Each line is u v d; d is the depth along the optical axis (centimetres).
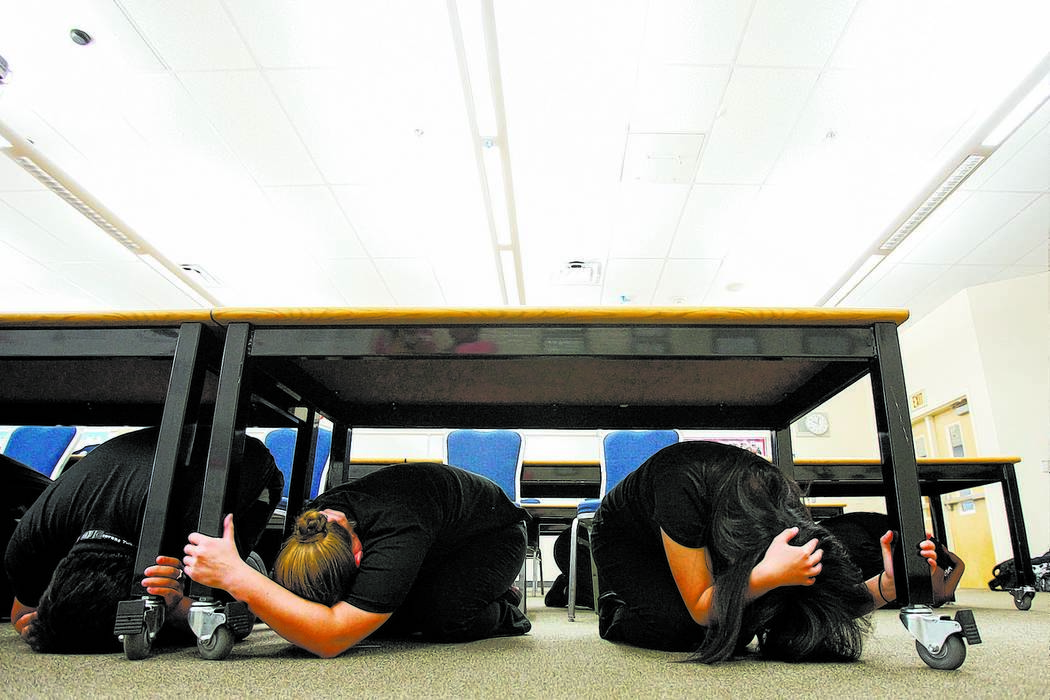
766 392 176
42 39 322
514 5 298
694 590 100
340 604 98
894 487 100
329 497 113
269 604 93
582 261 545
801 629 96
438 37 320
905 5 294
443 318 110
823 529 99
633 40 318
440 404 196
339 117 378
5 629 141
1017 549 274
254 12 306
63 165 421
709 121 374
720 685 78
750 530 95
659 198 454
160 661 96
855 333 110
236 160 417
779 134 384
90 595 100
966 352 598
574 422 194
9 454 270
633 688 76
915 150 396
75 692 71
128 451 117
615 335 110
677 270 560
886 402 104
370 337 113
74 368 150
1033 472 539
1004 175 425
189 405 111
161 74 346
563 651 113
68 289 600
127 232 499
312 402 170
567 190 446
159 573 99
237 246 522
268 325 115
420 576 130
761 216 474
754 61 329
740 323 110
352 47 327
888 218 473
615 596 137
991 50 318
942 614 94
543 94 355
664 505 103
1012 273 568
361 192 452
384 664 95
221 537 100
